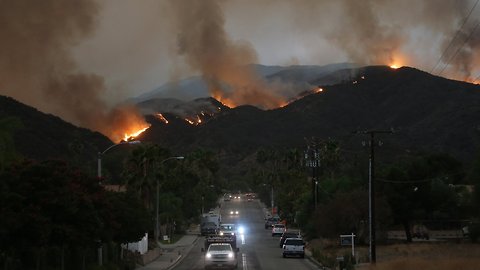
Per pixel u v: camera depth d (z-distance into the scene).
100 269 38.25
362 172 91.19
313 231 87.31
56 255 33.47
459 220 83.25
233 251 47.84
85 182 36.12
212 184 159.50
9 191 28.08
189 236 96.50
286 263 54.50
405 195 78.38
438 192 79.94
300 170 136.25
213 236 57.97
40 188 29.83
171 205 104.94
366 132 51.38
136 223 46.56
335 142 123.81
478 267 38.53
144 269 48.44
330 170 120.06
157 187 73.88
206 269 46.66
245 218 146.88
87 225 32.12
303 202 99.25
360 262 52.12
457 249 58.66
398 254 56.94
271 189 174.50
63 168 32.22
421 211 77.75
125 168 73.75
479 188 76.25
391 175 79.81
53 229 29.62
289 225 118.81
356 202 71.19
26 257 29.56
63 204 29.91
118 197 46.22
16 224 26.14
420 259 46.19
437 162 89.38
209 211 156.62
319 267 50.41
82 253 37.34
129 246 56.91
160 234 88.88
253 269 48.09
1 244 27.20
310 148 111.38
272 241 84.94
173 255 62.72
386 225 74.00
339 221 71.50
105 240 37.34
